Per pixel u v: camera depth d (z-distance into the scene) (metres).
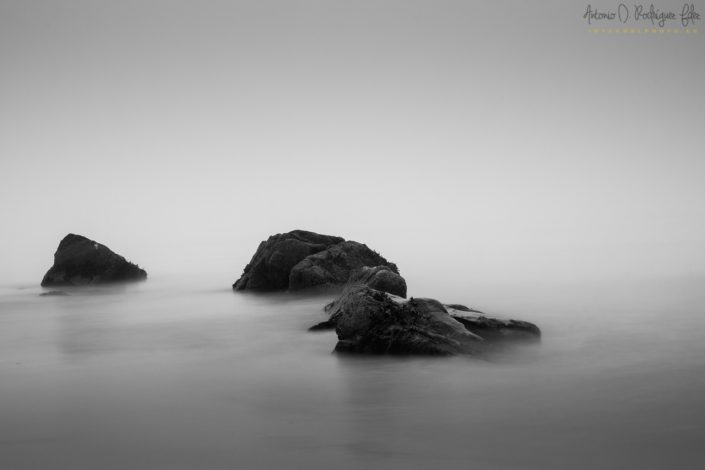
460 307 17.92
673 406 10.41
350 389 12.23
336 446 9.30
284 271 28.56
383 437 9.59
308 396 11.89
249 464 8.72
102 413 11.19
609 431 9.48
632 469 8.24
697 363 13.05
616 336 15.98
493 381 12.30
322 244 29.20
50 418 10.97
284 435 9.81
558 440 9.22
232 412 11.06
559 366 13.27
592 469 8.27
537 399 11.06
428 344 14.26
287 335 18.28
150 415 11.01
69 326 21.36
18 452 9.40
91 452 9.32
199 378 13.58
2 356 16.56
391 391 11.95
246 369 14.28
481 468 8.40
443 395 11.54
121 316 23.30
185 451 9.25
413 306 15.36
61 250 34.88
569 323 18.03
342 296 21.14
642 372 12.50
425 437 9.53
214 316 22.45
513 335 15.36
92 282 34.41
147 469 8.66
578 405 10.66
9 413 11.30
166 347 17.28
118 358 15.98
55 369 14.83
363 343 15.02
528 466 8.41
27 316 23.92
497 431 9.66
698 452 8.69
